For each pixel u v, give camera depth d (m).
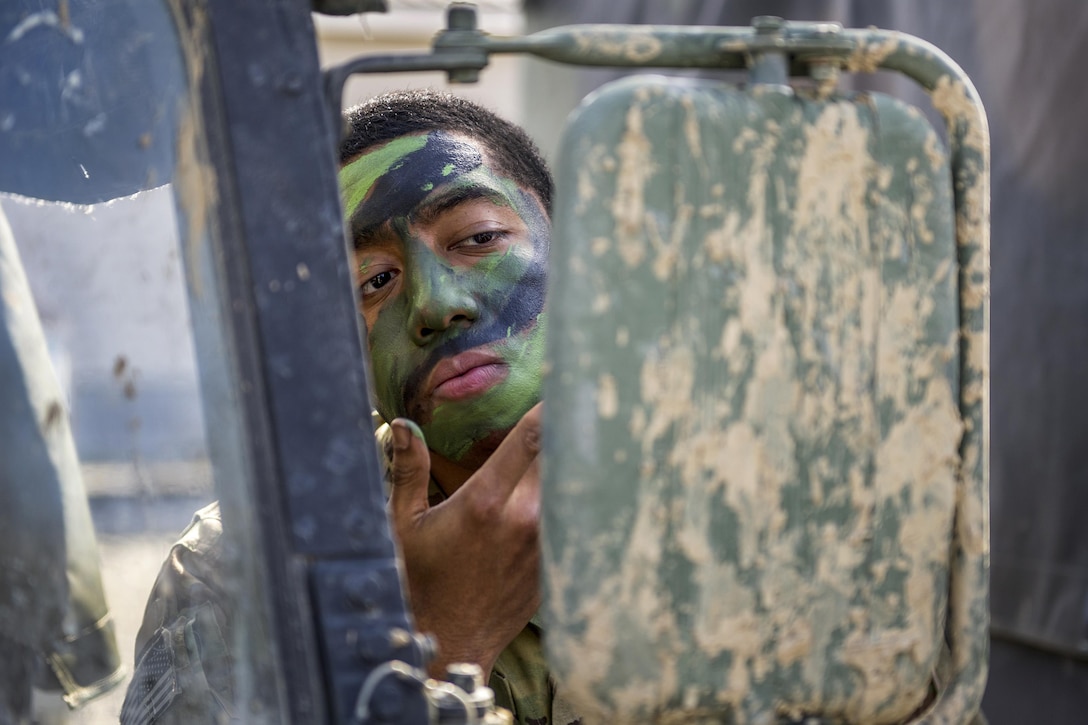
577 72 3.53
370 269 1.24
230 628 0.78
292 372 0.73
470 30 0.78
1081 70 2.45
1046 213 2.54
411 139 1.26
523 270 1.24
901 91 2.62
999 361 2.64
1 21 0.87
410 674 0.72
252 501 0.74
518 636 1.24
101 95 0.84
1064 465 2.52
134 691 0.86
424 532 1.08
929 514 0.81
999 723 2.68
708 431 0.73
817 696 0.77
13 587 0.91
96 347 0.85
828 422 0.77
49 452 0.87
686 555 0.72
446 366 1.21
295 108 0.76
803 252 0.76
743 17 3.02
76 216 0.85
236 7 0.76
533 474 1.10
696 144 0.73
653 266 0.72
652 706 0.73
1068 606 2.49
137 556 0.84
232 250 0.74
